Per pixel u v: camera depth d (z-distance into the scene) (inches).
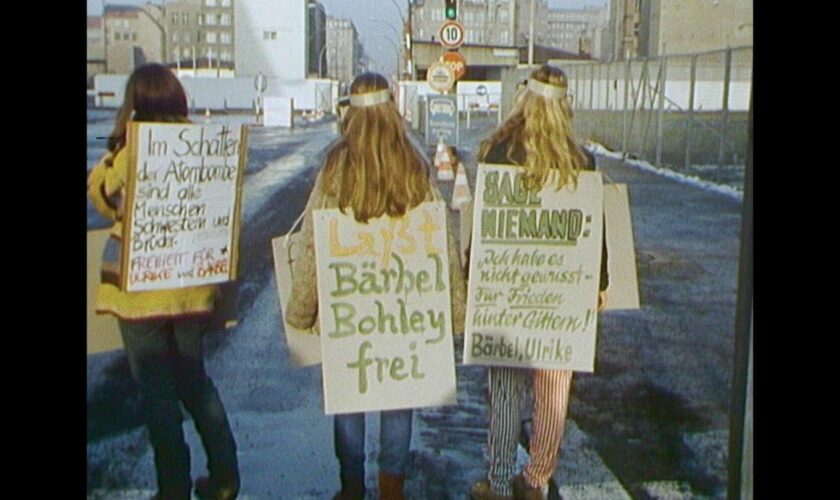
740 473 169.8
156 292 152.8
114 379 152.7
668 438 169.2
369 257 160.7
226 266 156.3
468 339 165.0
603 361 167.9
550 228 164.9
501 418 166.4
